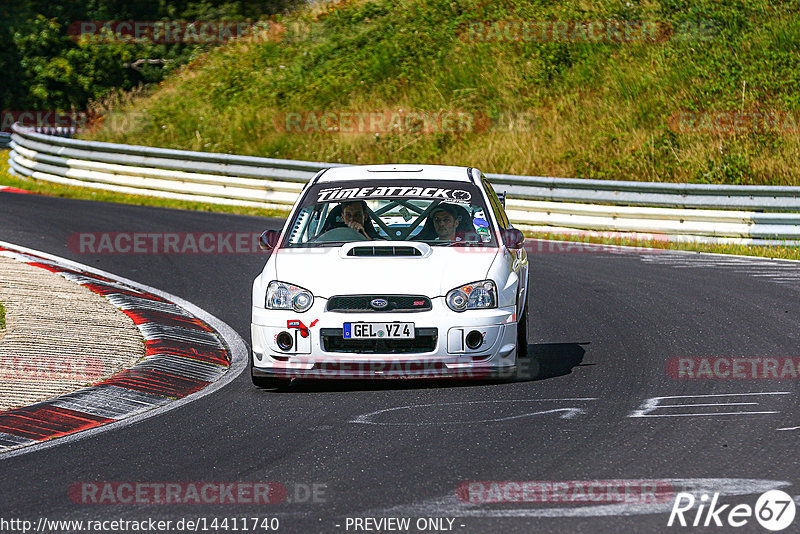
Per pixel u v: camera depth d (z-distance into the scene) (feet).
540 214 219.82
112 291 139.33
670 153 261.65
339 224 101.76
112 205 236.02
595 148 270.26
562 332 117.70
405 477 63.67
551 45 331.16
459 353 87.61
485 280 89.81
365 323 87.35
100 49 436.76
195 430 77.66
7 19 437.17
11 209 220.02
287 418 80.79
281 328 88.69
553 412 80.18
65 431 79.00
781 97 286.25
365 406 84.38
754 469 63.77
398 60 345.72
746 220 195.42
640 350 106.01
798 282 149.38
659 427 74.74
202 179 254.47
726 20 328.49
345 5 400.67
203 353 108.68
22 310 120.78
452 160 279.28
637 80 304.09
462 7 373.20
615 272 162.30
